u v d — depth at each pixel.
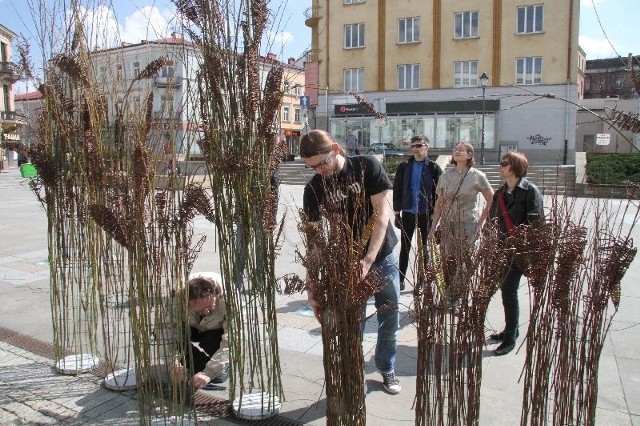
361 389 2.40
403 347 4.15
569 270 1.91
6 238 9.44
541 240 2.00
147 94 2.92
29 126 3.78
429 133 28.31
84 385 3.49
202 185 2.73
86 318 3.72
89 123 3.12
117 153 3.04
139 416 3.02
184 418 3.04
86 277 3.67
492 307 5.11
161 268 2.78
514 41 26.55
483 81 20.45
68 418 3.06
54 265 3.66
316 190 2.96
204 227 10.07
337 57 29.77
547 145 26.14
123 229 2.72
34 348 4.15
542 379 2.05
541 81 26.27
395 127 28.88
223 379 3.54
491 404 3.17
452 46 27.73
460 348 2.05
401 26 28.62
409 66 28.80
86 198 3.30
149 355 2.85
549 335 2.02
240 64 2.62
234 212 2.77
